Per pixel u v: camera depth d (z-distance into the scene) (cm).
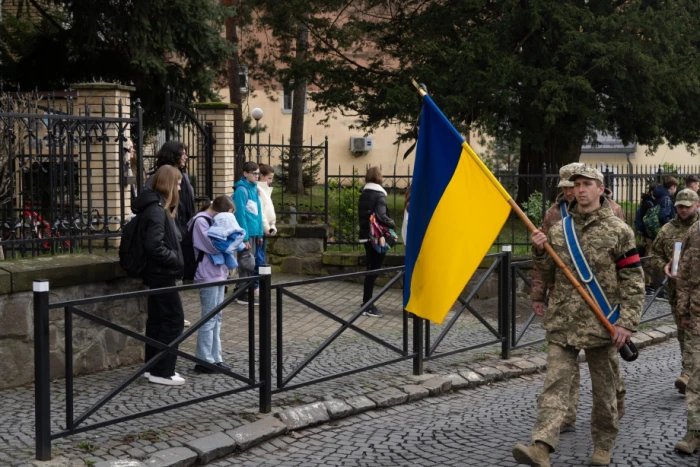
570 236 522
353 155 3412
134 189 928
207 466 545
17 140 745
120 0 1402
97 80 1614
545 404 507
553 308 527
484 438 605
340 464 550
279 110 3328
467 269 586
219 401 662
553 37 1809
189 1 1403
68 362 521
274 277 1288
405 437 608
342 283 1262
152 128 1591
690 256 593
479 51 1725
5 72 1580
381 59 2047
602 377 531
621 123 1953
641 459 552
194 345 863
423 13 1894
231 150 1266
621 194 1431
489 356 855
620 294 516
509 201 564
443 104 1780
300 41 2053
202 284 591
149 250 677
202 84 1541
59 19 1619
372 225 1041
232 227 750
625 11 1780
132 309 782
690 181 1226
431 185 604
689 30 1880
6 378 678
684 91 1836
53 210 744
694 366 577
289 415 629
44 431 509
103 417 607
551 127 1850
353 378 747
